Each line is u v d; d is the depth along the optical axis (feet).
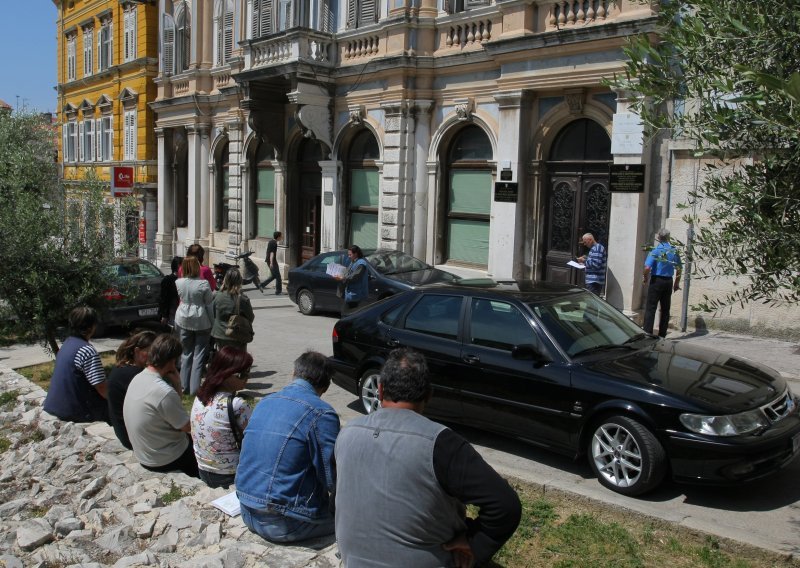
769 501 18.67
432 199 53.57
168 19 84.64
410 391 10.29
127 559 15.34
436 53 52.47
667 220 38.58
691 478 17.92
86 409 25.39
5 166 32.37
